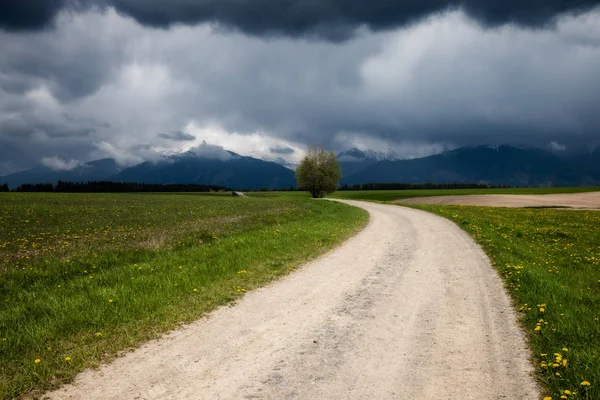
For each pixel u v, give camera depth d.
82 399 5.14
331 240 18.61
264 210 38.59
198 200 64.56
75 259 13.52
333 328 7.77
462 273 12.34
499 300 9.44
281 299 9.63
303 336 7.35
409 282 11.34
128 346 6.79
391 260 14.52
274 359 6.37
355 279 11.67
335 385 5.55
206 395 5.27
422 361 6.30
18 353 6.35
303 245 16.70
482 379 5.68
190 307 8.75
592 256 16.41
